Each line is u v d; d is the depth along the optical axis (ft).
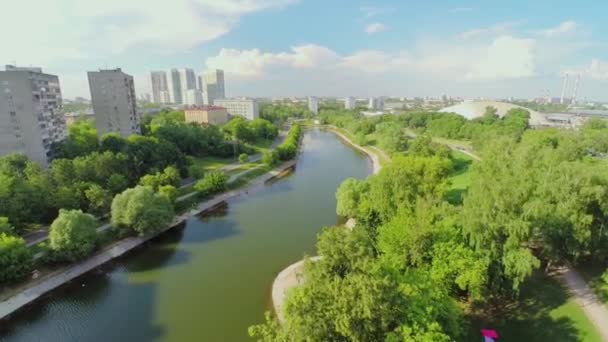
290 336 78.64
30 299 148.25
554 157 206.80
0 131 276.00
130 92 425.28
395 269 99.91
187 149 440.45
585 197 128.16
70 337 128.77
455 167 339.36
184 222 243.81
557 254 131.03
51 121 312.71
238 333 126.41
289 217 250.98
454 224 122.11
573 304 114.52
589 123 491.31
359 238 98.22
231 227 233.76
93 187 221.87
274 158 410.11
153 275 171.42
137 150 306.14
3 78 269.64
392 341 73.00
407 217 126.93
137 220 204.23
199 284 161.79
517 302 121.29
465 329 108.37
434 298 90.27
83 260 177.58
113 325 134.10
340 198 219.20
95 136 344.90
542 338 104.42
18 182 203.82
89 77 400.88
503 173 173.47
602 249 133.69
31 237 193.16
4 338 129.80
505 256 108.27
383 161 427.74
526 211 108.78
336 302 75.87
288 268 168.96
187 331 128.77
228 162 425.28
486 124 558.97
